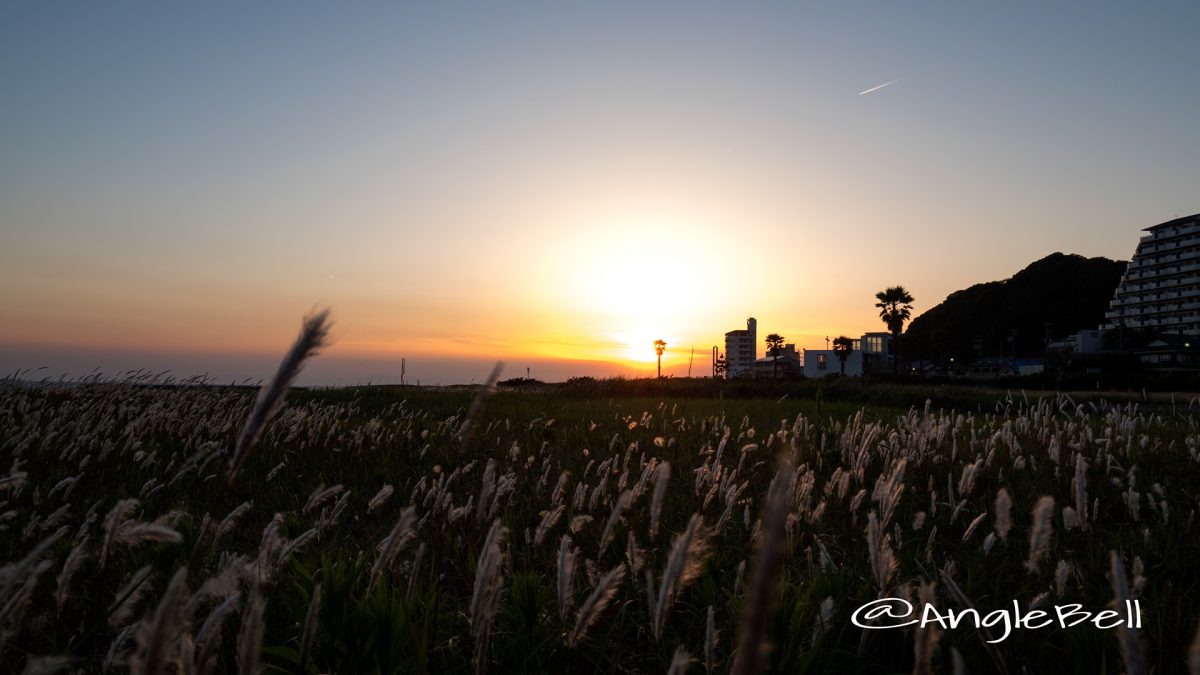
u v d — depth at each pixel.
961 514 5.54
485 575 2.11
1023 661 2.98
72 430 8.20
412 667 2.88
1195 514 5.31
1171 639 3.09
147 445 8.68
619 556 4.15
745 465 7.94
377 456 8.66
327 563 3.38
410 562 4.20
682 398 23.23
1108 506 5.67
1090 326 140.38
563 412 14.64
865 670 3.05
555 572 4.12
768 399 22.44
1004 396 22.25
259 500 6.45
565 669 2.95
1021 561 4.43
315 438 9.20
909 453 6.97
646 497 6.04
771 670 2.64
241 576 2.82
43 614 3.29
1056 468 6.29
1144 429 9.91
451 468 7.56
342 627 2.78
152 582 3.67
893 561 2.83
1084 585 3.63
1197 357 100.88
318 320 1.20
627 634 3.45
